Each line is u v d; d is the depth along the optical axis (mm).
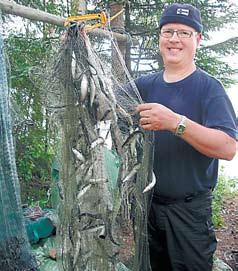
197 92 2084
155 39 4695
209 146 1896
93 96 1599
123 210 1752
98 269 1704
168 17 2070
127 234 1855
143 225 1875
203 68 4984
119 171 1721
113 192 1712
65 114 1626
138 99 1856
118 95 1742
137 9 4961
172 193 2119
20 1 3992
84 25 1620
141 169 1800
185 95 2104
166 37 2098
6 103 1760
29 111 3092
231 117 2008
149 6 4926
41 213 2477
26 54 3502
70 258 1698
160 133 2098
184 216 2131
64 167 1649
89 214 1664
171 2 4812
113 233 1710
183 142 2074
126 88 1843
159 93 2166
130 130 1743
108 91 1636
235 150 1991
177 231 2137
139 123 1786
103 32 1912
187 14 2051
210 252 2207
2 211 1736
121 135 1708
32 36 3789
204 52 5109
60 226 1717
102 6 4598
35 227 2314
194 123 1858
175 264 2166
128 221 1814
